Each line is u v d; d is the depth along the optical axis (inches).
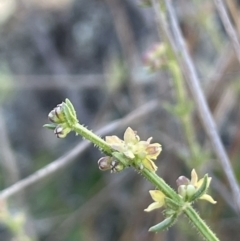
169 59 2.8
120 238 3.6
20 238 3.0
